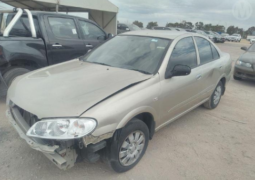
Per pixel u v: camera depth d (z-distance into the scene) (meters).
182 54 3.34
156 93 2.70
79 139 2.04
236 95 5.89
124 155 2.50
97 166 2.69
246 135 3.73
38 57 4.58
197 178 2.62
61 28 5.14
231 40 39.88
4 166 2.59
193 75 3.45
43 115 2.06
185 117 4.26
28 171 2.54
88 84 2.50
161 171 2.69
